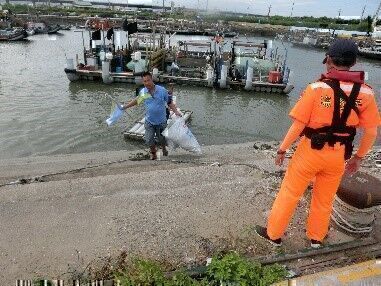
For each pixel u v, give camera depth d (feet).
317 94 8.83
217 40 73.92
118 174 16.51
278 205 10.52
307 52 146.41
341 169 9.75
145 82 19.60
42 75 74.84
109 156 21.59
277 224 10.69
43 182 15.66
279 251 11.10
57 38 150.82
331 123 8.96
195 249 11.18
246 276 9.59
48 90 62.85
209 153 21.98
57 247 11.14
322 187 10.21
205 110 56.24
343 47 8.62
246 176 16.52
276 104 62.49
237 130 46.44
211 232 12.07
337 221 12.25
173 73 72.64
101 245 11.29
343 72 8.77
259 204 13.94
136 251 11.03
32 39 144.97
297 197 10.18
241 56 78.48
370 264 10.32
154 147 21.11
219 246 11.32
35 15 214.90
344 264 10.56
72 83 69.00
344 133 9.12
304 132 9.52
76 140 38.29
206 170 16.97
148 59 73.15
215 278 9.55
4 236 11.59
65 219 12.66
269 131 46.83
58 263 10.44
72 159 20.99
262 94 68.64
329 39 166.40
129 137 37.55
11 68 80.89
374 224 12.71
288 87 67.77
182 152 22.30
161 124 20.70
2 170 18.80
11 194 14.29
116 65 72.54
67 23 214.90
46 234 11.76
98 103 55.98
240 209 13.53
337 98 8.75
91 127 42.55
